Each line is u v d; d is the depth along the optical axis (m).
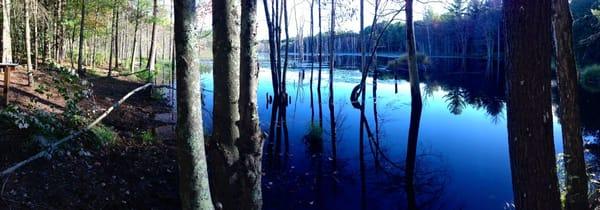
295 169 9.36
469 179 8.81
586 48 32.19
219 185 4.31
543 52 3.42
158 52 51.12
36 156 5.89
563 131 5.38
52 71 15.38
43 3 20.64
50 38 22.27
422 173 9.22
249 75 4.10
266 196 7.69
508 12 3.55
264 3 19.02
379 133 13.23
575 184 5.29
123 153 8.20
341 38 79.44
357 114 16.97
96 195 6.25
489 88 26.34
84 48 28.75
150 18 23.95
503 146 11.56
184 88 3.46
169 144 9.80
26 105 9.48
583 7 33.56
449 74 37.59
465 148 11.37
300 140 12.13
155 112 13.98
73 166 6.72
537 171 3.51
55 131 7.16
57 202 5.71
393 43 76.31
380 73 36.38
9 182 5.59
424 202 7.55
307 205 7.38
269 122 14.91
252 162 4.16
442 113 17.12
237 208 4.24
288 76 34.72
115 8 22.25
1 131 6.50
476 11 55.97
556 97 19.05
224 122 4.30
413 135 12.98
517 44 3.48
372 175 9.06
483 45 63.78
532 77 3.45
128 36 39.34
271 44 18.97
